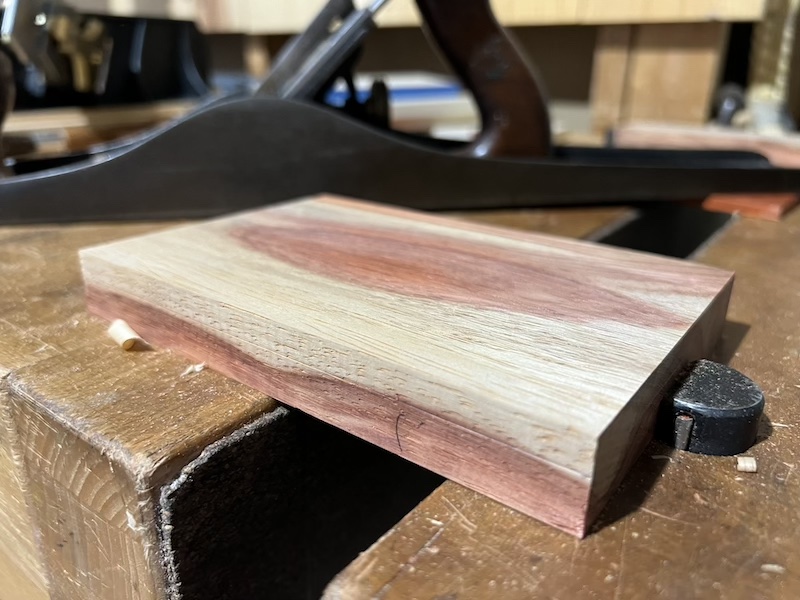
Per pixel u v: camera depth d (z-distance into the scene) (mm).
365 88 1266
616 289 390
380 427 322
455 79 1599
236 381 386
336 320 345
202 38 1301
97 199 659
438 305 365
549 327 337
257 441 365
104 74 1129
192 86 1280
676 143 1035
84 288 510
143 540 336
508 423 276
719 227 828
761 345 442
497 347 316
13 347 421
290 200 705
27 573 468
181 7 1677
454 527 285
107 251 452
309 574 455
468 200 753
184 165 667
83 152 733
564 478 270
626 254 457
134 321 434
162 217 682
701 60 1158
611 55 1244
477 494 302
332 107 807
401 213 564
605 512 290
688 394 324
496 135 789
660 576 260
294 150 687
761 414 329
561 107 1479
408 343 320
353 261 435
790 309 503
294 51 788
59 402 362
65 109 1112
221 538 369
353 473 465
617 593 253
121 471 325
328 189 710
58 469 372
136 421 347
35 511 414
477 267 426
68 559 407
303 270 417
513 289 388
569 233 693
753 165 814
